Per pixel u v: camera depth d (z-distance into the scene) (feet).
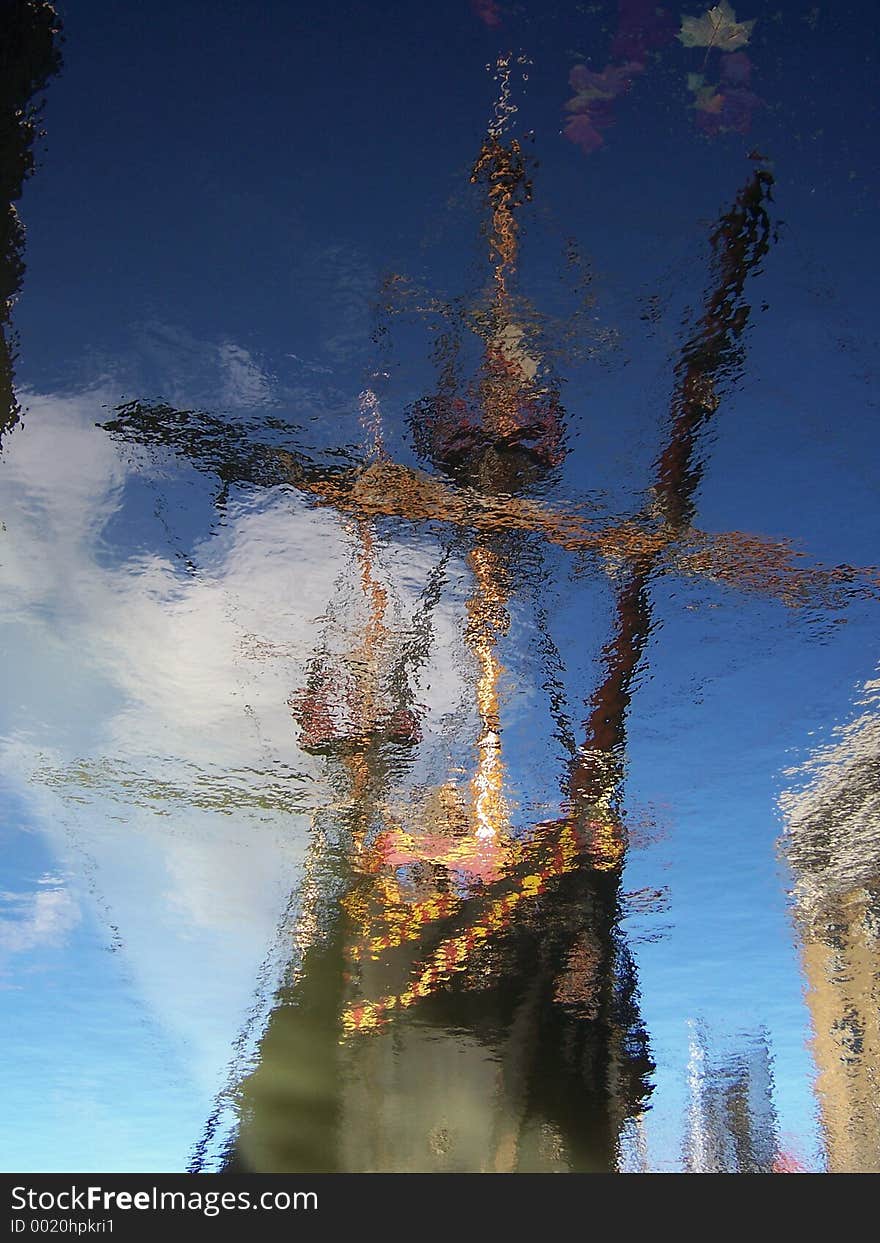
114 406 15.03
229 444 14.79
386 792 11.25
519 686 12.37
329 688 12.30
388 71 20.49
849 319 16.65
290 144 19.47
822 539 13.98
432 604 13.17
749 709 12.05
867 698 12.23
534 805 11.19
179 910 9.94
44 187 18.45
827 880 10.48
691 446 14.96
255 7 22.47
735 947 9.79
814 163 19.30
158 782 11.09
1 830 10.57
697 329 16.57
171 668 12.28
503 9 22.52
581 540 13.96
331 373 15.72
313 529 13.94
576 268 17.15
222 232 17.99
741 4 22.30
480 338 16.34
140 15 21.25
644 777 11.59
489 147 19.58
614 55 21.24
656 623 13.07
